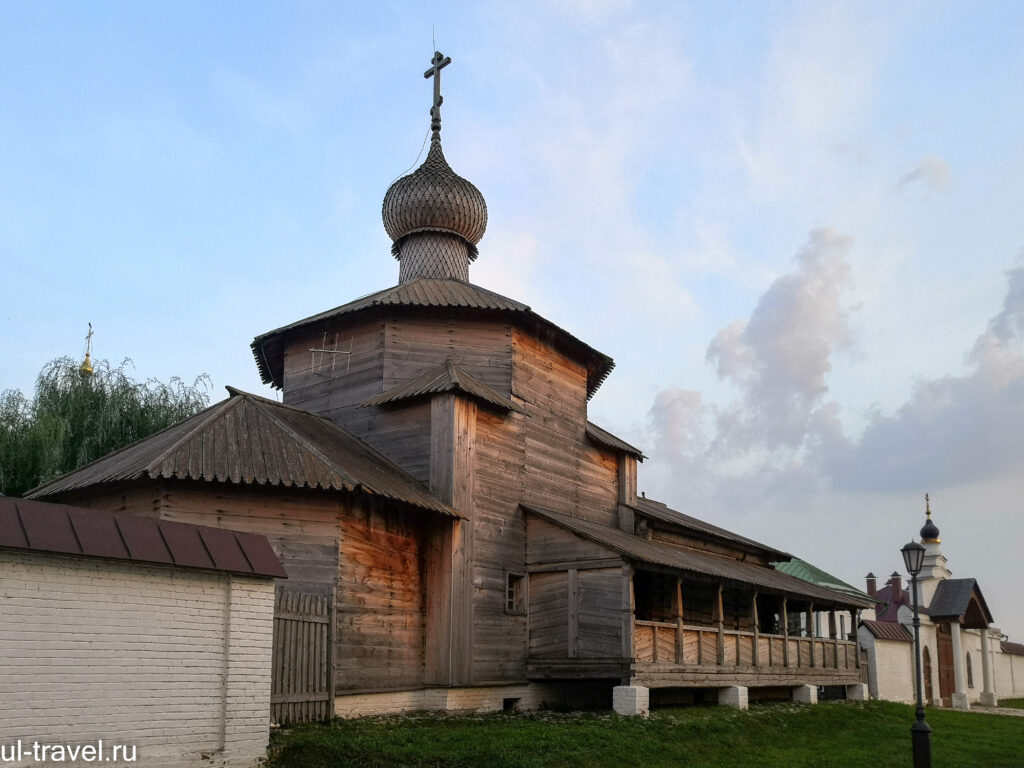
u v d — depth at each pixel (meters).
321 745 12.31
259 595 11.58
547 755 13.77
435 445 20.03
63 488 17.98
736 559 31.23
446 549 19.36
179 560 10.60
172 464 16.12
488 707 19.52
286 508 17.12
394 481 18.75
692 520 30.78
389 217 26.42
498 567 20.52
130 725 10.01
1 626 9.16
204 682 10.83
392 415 21.05
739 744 17.69
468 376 21.39
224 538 11.41
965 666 45.81
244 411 18.70
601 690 21.88
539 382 23.27
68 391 27.36
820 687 31.45
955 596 44.25
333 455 18.14
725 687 22.64
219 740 10.87
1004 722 27.44
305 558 16.98
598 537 20.38
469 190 26.28
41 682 9.36
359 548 17.81
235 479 16.17
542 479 22.64
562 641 20.41
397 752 12.79
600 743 15.16
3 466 24.39
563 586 20.72
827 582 43.28
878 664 35.25
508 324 22.55
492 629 19.97
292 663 14.17
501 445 21.42
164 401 28.58
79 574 9.87
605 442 25.09
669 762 15.05
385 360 21.67
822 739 20.06
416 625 18.89
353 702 17.05
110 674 9.93
